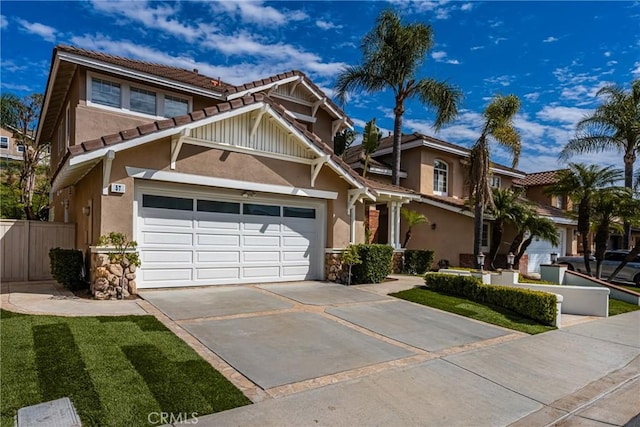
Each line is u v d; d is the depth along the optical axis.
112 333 5.78
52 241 11.91
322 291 10.55
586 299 10.45
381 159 22.86
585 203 16.58
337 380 4.86
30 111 23.33
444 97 17.89
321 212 12.56
